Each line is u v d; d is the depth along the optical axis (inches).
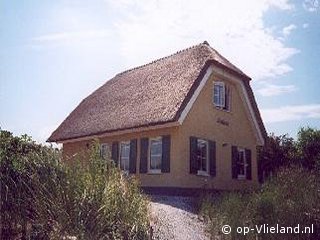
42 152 256.1
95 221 248.7
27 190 235.6
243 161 789.2
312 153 973.2
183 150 633.0
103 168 291.3
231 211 385.4
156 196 548.1
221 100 749.9
